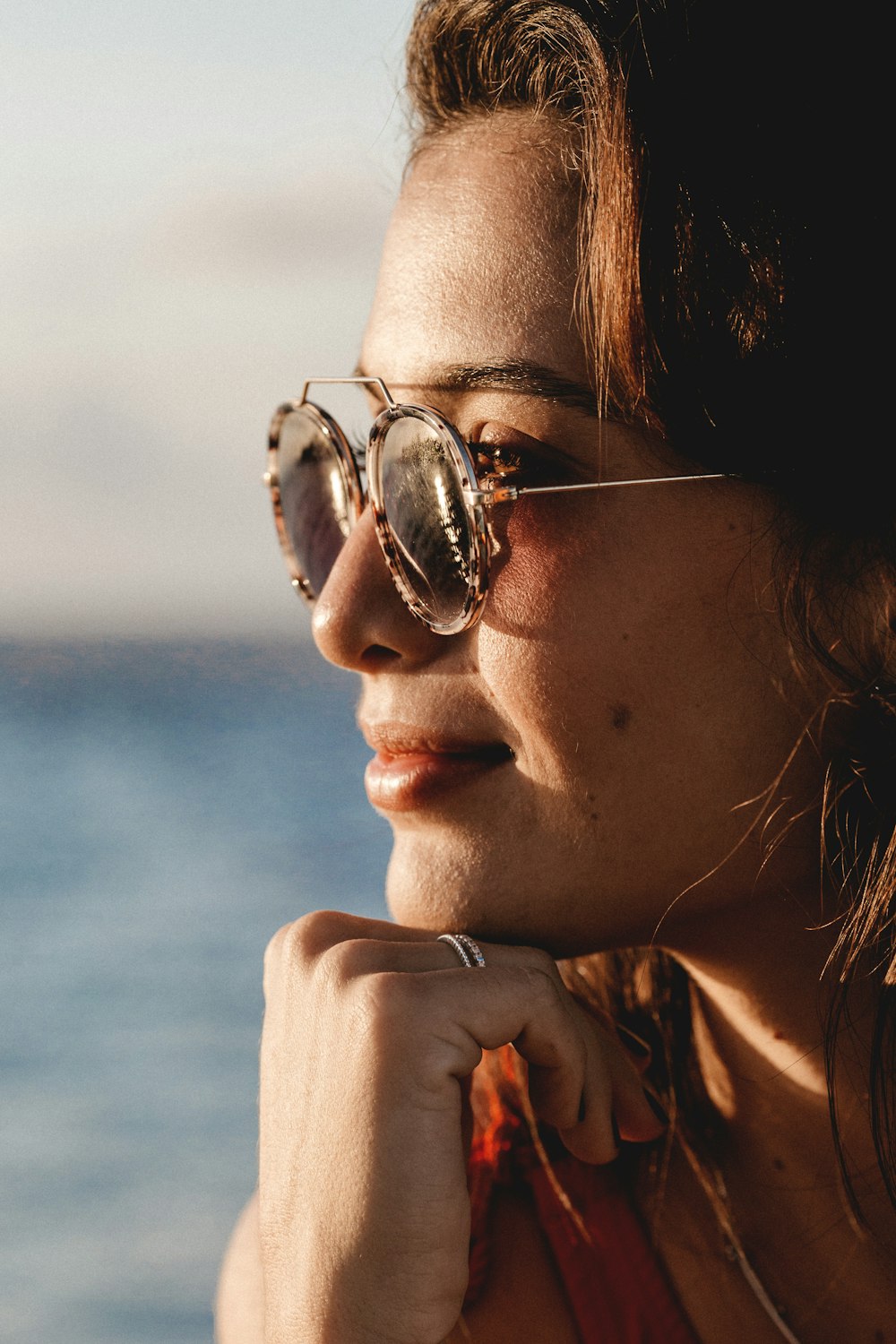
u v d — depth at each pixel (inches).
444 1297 44.1
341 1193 45.1
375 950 50.0
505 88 50.9
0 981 405.4
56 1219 255.3
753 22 47.2
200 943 441.4
